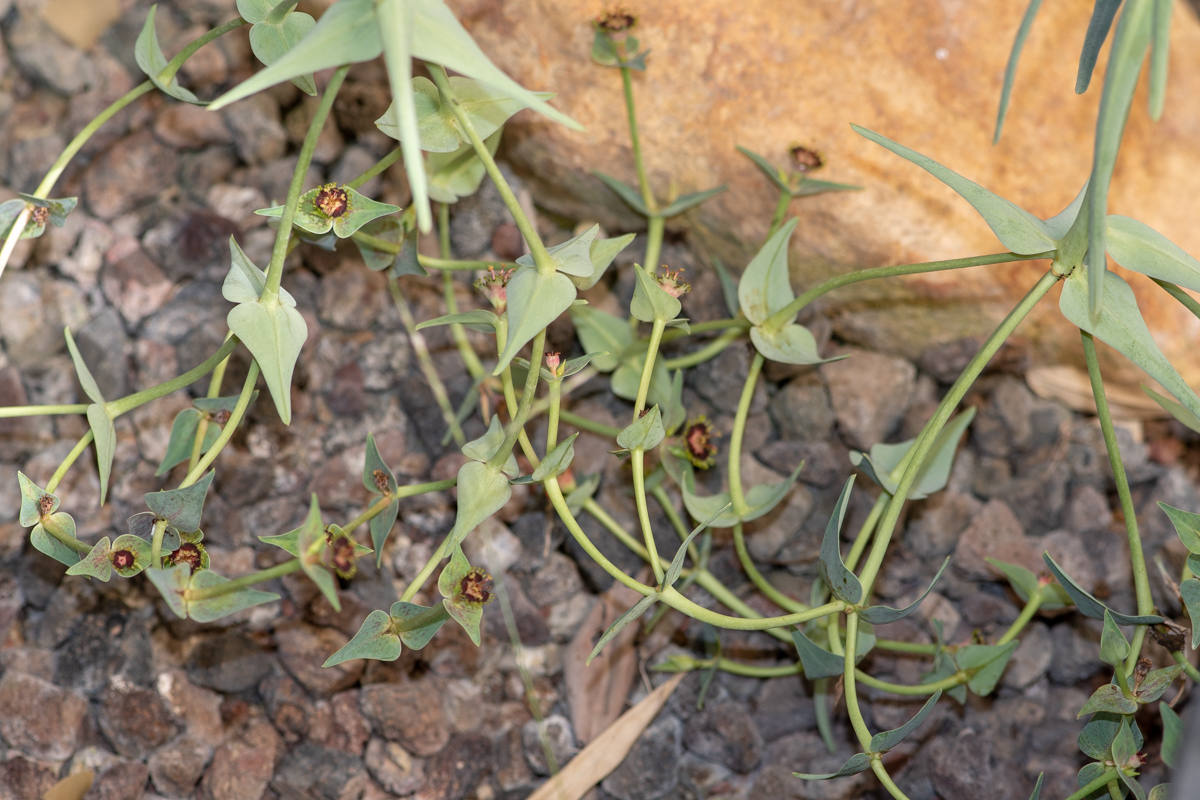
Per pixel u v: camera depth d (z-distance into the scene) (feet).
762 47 1.86
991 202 1.60
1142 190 1.88
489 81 1.48
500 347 1.66
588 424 1.85
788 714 1.85
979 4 1.87
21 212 1.69
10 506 1.85
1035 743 1.84
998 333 1.61
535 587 1.87
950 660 1.77
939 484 1.77
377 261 1.78
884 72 1.86
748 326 1.79
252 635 1.83
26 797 1.78
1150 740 1.82
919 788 1.83
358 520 1.68
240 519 1.86
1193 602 1.61
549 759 1.80
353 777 1.80
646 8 1.86
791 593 1.87
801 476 1.89
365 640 1.63
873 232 1.86
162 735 1.79
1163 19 1.44
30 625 1.84
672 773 1.83
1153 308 1.87
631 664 1.85
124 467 1.87
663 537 1.87
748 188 1.87
